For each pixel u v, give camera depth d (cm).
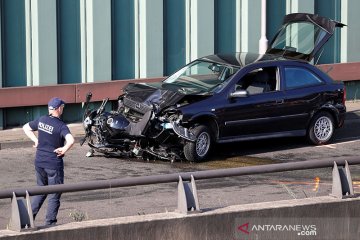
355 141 3164
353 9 3984
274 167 1828
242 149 2970
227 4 3650
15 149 2944
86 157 2800
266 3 3706
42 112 3269
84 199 2242
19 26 3206
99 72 3362
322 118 3045
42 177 1923
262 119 2864
